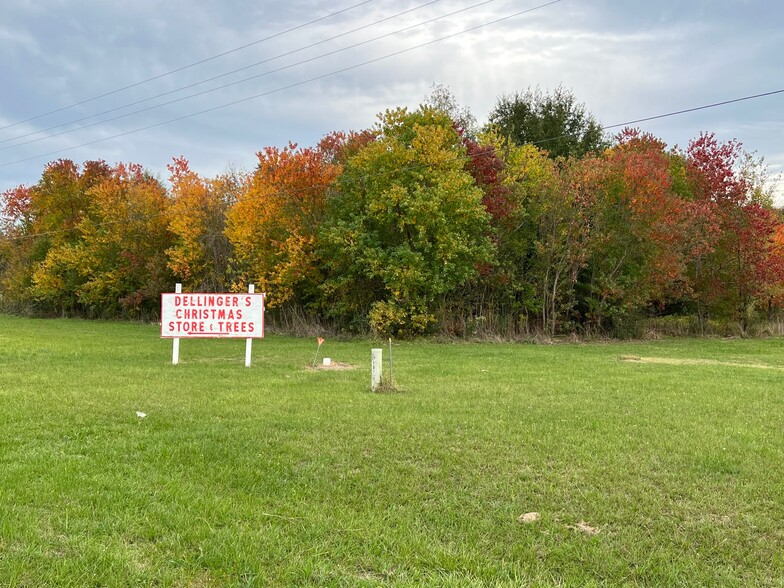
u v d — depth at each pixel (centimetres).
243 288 2928
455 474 587
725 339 2772
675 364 1599
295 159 2712
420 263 2378
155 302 3928
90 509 475
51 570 373
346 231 2442
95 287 4041
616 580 383
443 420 809
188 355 1711
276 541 426
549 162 2873
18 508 468
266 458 631
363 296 2625
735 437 734
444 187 2359
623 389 1101
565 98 3922
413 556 410
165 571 379
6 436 698
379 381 1067
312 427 766
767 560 411
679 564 402
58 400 920
